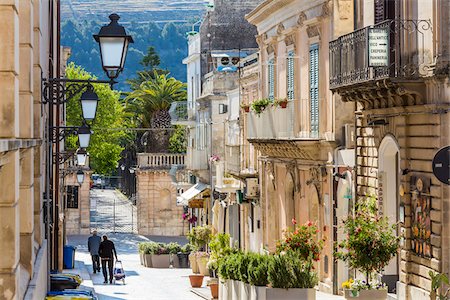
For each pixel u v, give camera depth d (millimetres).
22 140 25141
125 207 175250
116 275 73750
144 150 153500
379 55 41688
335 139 55844
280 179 70250
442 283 39594
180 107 121062
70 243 121375
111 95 150875
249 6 107812
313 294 43375
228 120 92750
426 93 41312
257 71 78562
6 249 24219
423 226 42156
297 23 63688
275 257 44281
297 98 64750
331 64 49812
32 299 27203
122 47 28578
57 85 39562
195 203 104688
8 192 24188
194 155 101688
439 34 39969
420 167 42500
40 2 38562
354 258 42125
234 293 50375
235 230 87875
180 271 88062
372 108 48281
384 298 42062
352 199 52938
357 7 53156
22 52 30812
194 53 112625
